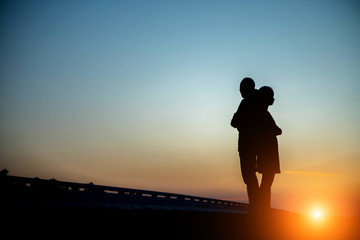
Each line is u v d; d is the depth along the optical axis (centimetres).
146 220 455
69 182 932
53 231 349
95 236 351
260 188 629
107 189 1175
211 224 480
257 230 495
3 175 707
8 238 313
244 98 639
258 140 618
